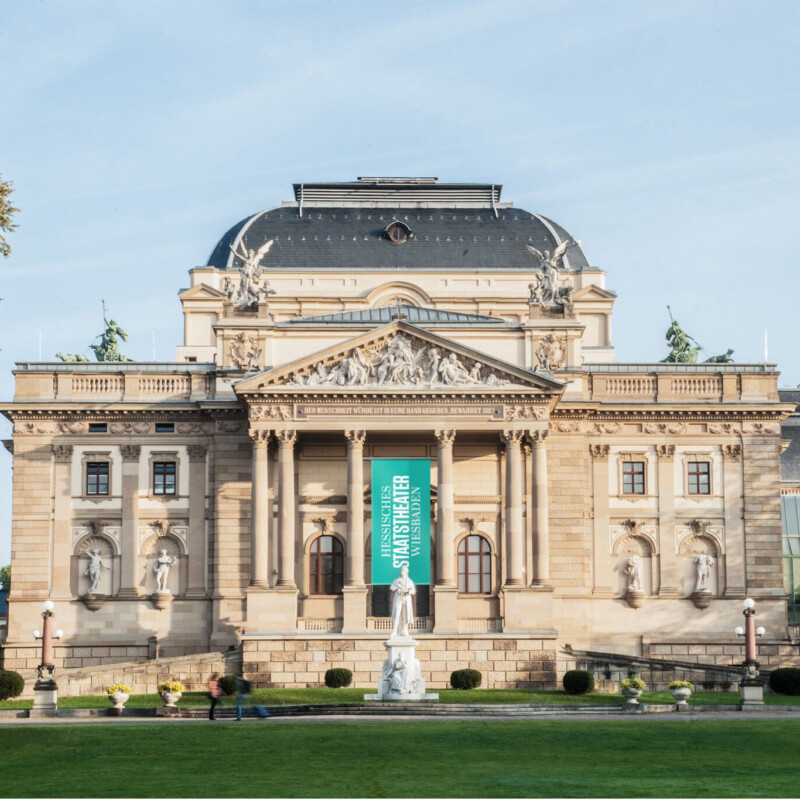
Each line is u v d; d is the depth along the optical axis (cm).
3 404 12562
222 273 14150
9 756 7188
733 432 12900
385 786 6134
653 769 6681
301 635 11594
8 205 8319
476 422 11962
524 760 6962
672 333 15912
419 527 11688
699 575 12688
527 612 11706
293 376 11956
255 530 11912
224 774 6531
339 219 14450
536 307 12600
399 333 12031
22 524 12556
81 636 12431
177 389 12712
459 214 14588
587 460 12825
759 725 8238
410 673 10200
